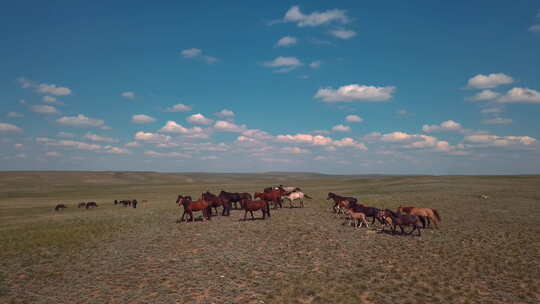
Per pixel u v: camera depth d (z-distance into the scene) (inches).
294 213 1273.4
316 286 540.7
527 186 2333.9
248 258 706.8
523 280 547.8
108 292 546.0
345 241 831.7
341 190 2583.7
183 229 1019.9
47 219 1417.3
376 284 544.7
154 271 641.6
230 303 488.7
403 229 936.9
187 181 7854.3
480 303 466.3
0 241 930.7
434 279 559.2
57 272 657.6
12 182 5964.6
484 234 872.9
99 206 2309.3
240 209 1435.8
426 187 2394.2
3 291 565.0
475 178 3609.7
